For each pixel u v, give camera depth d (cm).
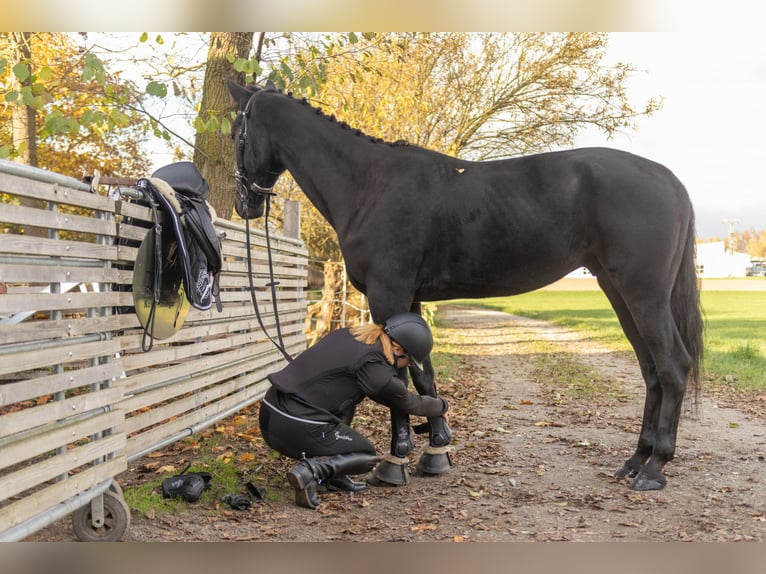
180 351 464
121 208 362
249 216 468
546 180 390
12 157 740
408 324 384
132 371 468
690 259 398
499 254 393
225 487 400
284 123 444
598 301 4038
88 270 321
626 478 421
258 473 432
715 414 650
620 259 379
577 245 391
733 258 9494
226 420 603
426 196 399
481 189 395
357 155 427
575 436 552
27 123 778
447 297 423
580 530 332
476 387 827
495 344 1452
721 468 448
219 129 771
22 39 704
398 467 414
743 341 1370
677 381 386
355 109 1272
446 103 1623
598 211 380
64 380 289
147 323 394
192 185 430
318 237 1644
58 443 282
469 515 357
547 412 666
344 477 403
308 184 443
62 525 346
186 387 470
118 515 318
